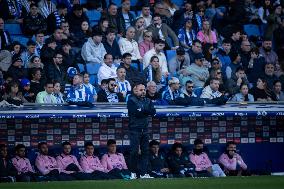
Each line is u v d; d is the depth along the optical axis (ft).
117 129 202.18
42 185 163.02
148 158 188.44
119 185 160.76
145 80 208.44
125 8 226.17
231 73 219.41
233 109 199.62
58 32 210.38
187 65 218.18
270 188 153.89
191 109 197.77
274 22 242.58
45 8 223.71
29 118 194.08
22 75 200.13
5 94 194.59
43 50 205.16
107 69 207.41
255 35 242.37
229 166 204.54
